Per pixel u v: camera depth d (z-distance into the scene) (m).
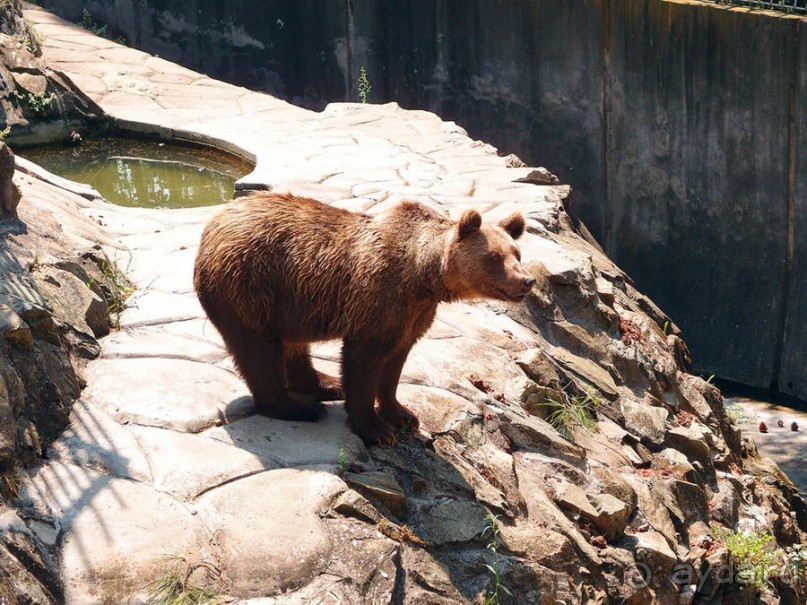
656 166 12.91
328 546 4.76
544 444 6.56
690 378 9.23
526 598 5.30
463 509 5.44
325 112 12.78
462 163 10.94
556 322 8.01
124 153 11.35
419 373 6.63
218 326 5.56
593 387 7.66
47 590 4.27
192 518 4.77
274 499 4.94
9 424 4.82
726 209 12.45
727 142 12.22
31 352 5.31
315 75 15.77
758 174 12.09
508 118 14.15
